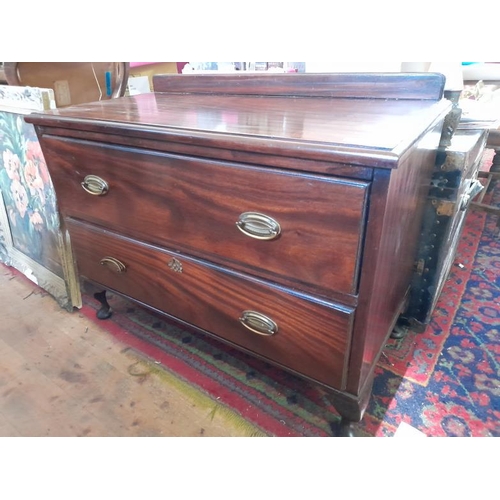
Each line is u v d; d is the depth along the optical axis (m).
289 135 0.63
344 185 0.57
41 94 1.09
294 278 0.70
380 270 0.65
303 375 0.79
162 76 1.25
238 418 0.92
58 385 1.02
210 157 0.70
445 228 1.00
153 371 1.06
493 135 1.77
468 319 1.21
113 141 0.82
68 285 1.27
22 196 1.33
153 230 0.87
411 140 0.59
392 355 1.08
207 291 0.86
